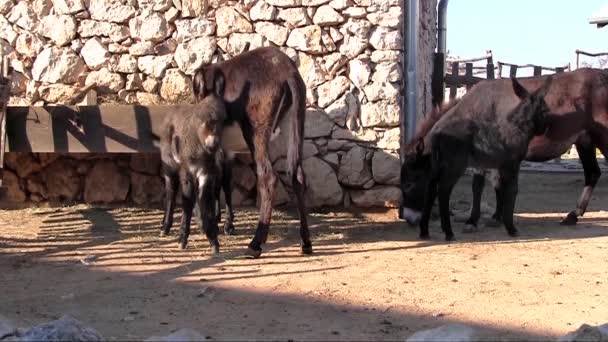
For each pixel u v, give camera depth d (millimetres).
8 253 6934
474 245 7238
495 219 8047
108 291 6031
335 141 8312
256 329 5391
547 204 9391
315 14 8320
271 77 6832
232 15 8469
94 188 8664
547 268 6523
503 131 7543
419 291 6012
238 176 8578
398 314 5613
